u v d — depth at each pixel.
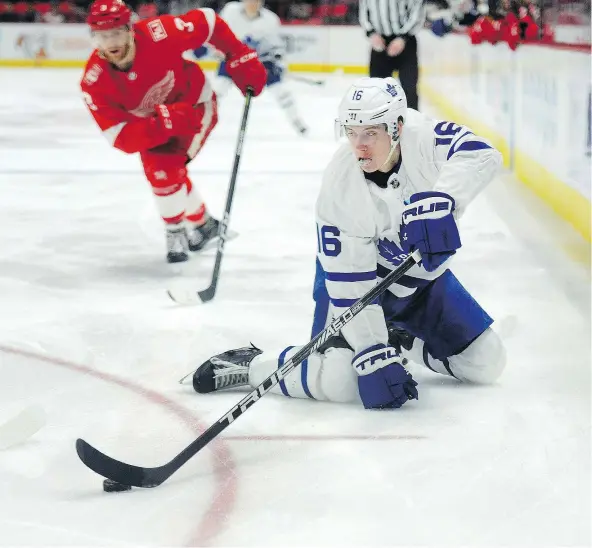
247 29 11.30
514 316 4.82
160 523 2.93
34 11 20.22
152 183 6.07
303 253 6.45
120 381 4.16
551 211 7.66
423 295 3.87
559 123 7.44
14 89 16.50
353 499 3.06
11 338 4.73
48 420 3.75
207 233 6.46
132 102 5.72
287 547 2.78
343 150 3.55
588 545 2.78
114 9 5.38
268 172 9.43
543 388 4.05
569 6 8.09
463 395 3.95
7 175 9.27
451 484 3.16
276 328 4.90
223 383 3.96
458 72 12.51
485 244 6.65
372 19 10.62
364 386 3.72
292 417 3.71
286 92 11.62
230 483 3.19
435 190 3.43
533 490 3.12
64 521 2.94
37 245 6.65
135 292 5.58
